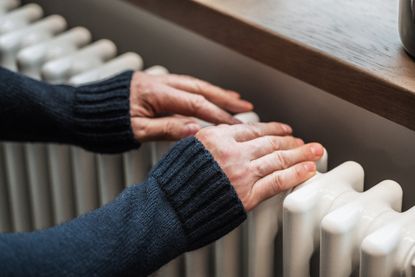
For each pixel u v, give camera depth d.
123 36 1.33
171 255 0.91
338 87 0.94
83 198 1.21
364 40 0.96
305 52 0.96
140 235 0.88
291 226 0.90
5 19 1.28
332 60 0.93
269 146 0.94
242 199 0.91
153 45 1.28
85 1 1.37
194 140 0.92
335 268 0.87
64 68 1.18
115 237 0.88
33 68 1.21
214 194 0.89
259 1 1.07
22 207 1.34
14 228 1.39
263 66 1.12
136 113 1.05
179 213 0.90
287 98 1.11
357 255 0.89
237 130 0.95
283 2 1.07
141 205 0.89
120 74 1.08
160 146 1.07
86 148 1.10
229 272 1.03
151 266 0.90
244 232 1.01
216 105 1.07
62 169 1.22
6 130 1.12
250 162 0.92
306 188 0.90
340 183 0.92
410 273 0.82
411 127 0.87
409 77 0.88
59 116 1.08
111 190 1.16
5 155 1.30
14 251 0.85
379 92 0.89
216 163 0.90
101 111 1.06
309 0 1.07
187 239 0.91
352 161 1.00
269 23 1.01
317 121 1.08
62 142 1.12
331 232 0.85
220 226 0.91
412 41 0.89
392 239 0.82
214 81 1.21
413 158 0.98
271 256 1.00
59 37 1.24
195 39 1.21
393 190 0.92
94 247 0.87
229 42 1.05
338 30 0.99
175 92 1.05
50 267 0.86
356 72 0.91
